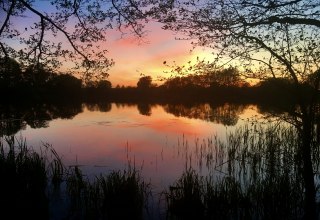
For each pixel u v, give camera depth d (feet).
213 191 27.14
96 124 90.22
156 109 154.71
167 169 39.91
